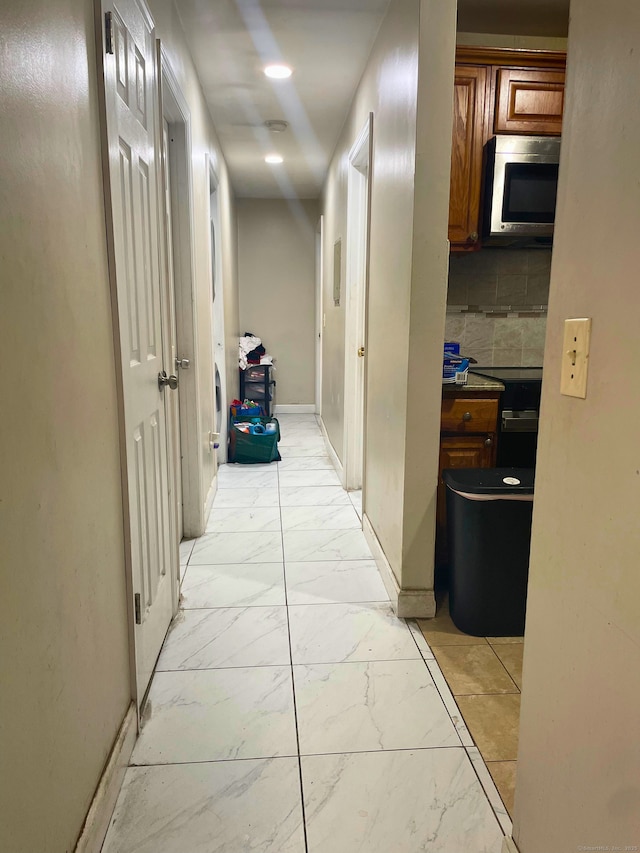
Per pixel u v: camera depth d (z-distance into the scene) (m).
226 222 4.76
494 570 2.10
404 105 2.17
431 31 1.92
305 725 1.69
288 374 6.65
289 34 2.67
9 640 0.86
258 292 6.48
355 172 3.57
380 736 1.65
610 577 0.87
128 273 1.57
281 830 1.35
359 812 1.40
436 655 2.04
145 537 1.78
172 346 2.23
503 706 1.78
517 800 1.21
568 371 0.98
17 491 0.89
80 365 1.19
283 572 2.68
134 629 1.59
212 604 2.38
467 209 2.60
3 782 0.84
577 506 0.96
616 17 0.83
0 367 0.84
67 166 1.12
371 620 2.26
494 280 3.02
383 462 2.65
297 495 3.84
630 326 0.81
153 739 1.62
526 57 2.50
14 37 0.89
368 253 2.97
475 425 2.50
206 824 1.36
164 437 2.08
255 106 3.57
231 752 1.58
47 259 1.02
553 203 2.55
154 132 1.95
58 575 1.06
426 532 2.24
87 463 1.24
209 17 2.50
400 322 2.26
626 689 0.83
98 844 1.26
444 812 1.40
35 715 0.95
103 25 1.32
